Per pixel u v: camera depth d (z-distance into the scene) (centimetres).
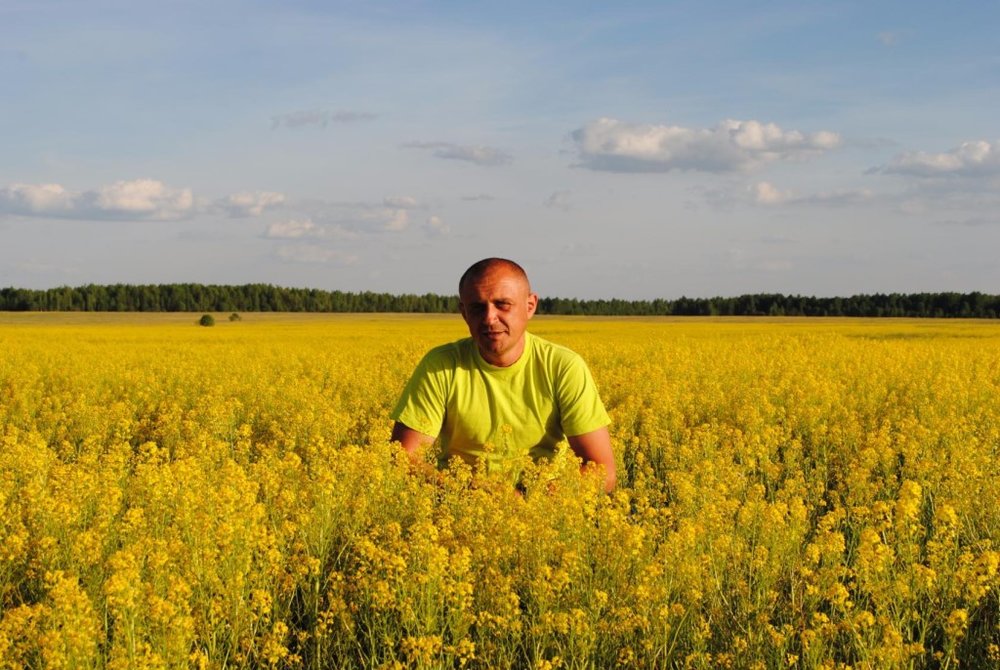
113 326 5900
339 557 486
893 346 2823
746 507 549
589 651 386
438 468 619
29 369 1880
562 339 3525
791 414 1154
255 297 10681
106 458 684
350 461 600
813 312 10294
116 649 342
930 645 437
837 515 550
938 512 482
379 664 385
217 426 1103
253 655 398
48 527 492
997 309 9300
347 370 1766
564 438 607
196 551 430
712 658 406
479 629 394
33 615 354
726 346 2772
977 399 1338
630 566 446
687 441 911
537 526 455
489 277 546
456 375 591
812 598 438
